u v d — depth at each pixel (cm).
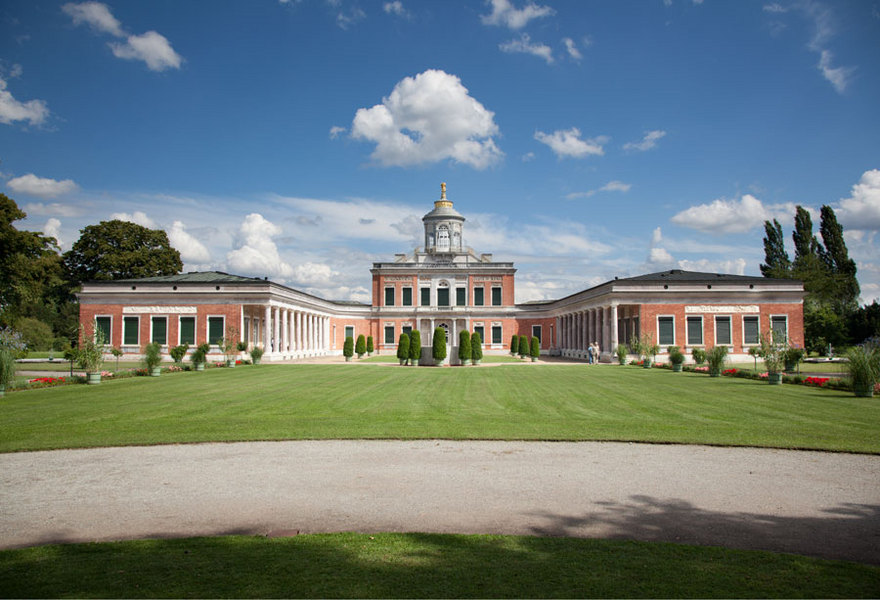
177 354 4656
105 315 5972
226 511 987
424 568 734
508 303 8906
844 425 1791
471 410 2136
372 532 878
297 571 727
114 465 1311
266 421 1869
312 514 968
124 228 7975
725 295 5803
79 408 2177
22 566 748
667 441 1541
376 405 2272
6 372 2658
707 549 803
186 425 1794
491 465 1297
